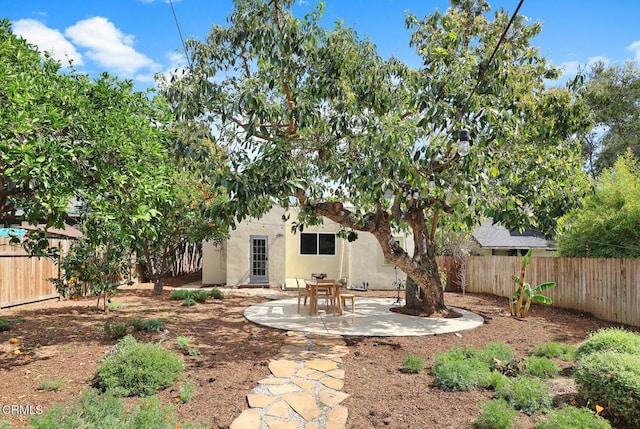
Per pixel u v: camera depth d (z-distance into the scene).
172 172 6.91
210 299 11.89
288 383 4.97
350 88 7.29
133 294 12.46
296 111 6.98
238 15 7.70
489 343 6.51
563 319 9.35
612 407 4.04
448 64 7.66
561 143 8.98
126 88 6.20
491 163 7.54
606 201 10.25
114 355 5.18
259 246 15.88
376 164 6.62
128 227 4.99
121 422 3.67
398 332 7.61
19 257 9.46
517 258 12.26
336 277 16.62
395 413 4.21
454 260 14.95
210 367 5.50
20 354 5.72
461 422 4.00
